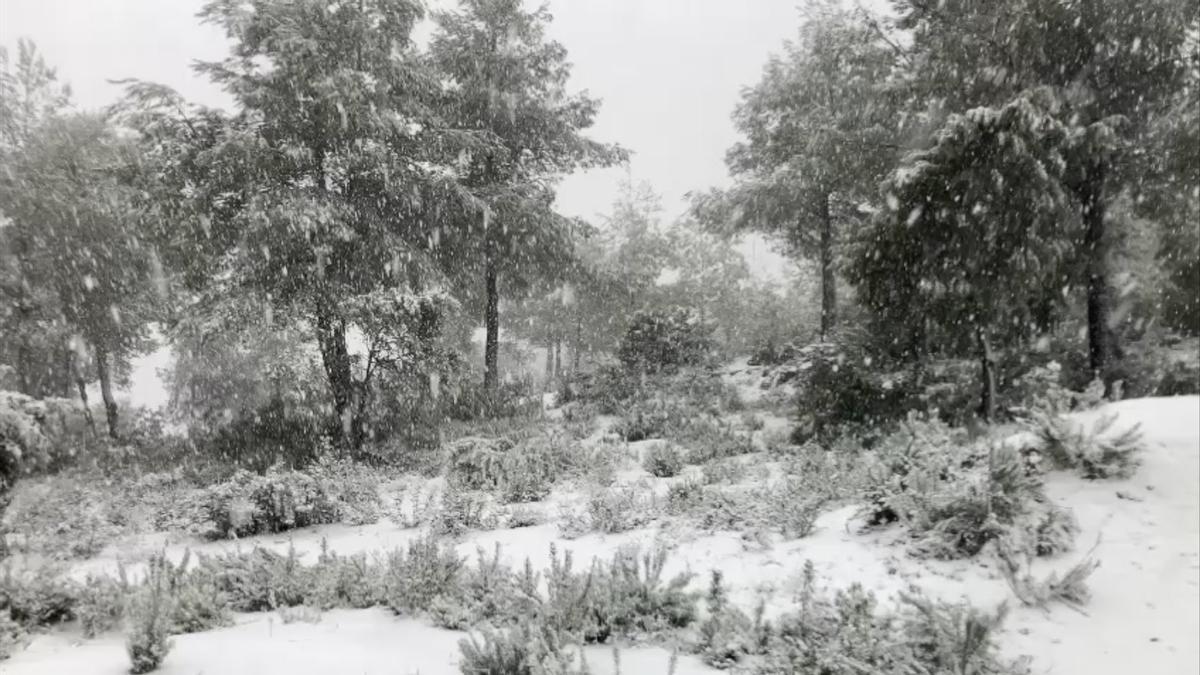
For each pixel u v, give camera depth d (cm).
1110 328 1141
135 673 402
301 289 1345
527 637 398
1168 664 379
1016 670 373
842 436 1062
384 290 1380
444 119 1877
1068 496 575
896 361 1122
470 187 1944
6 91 1831
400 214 1570
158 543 864
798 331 2731
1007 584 482
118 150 1900
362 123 1371
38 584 528
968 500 544
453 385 1495
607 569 548
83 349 1858
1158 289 1204
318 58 1326
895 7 1372
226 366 2317
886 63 1452
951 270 1030
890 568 529
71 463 1392
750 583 527
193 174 1361
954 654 373
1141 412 672
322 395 1523
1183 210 1123
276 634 475
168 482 1248
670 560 598
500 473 1023
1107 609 439
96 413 2242
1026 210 955
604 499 778
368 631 477
